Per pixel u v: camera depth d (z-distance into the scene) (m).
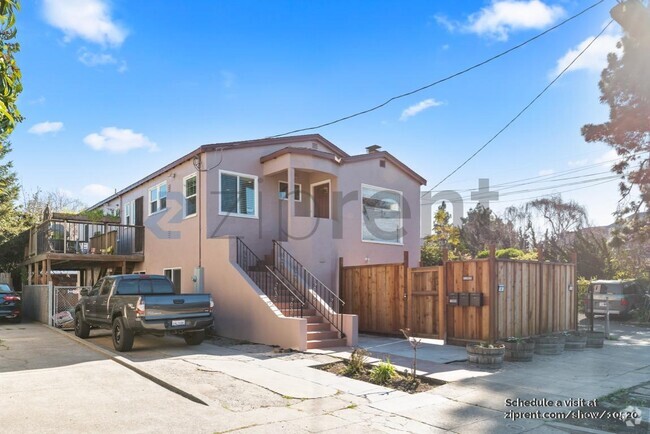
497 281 11.04
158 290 12.33
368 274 14.23
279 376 8.35
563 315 13.04
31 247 21.31
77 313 13.39
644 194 17.98
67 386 7.66
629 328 16.56
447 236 40.06
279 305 12.64
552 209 46.94
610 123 17.55
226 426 5.81
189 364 9.23
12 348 11.45
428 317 12.31
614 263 23.20
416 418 6.15
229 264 13.42
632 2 7.18
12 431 5.55
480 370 8.72
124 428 5.70
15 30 3.97
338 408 6.58
